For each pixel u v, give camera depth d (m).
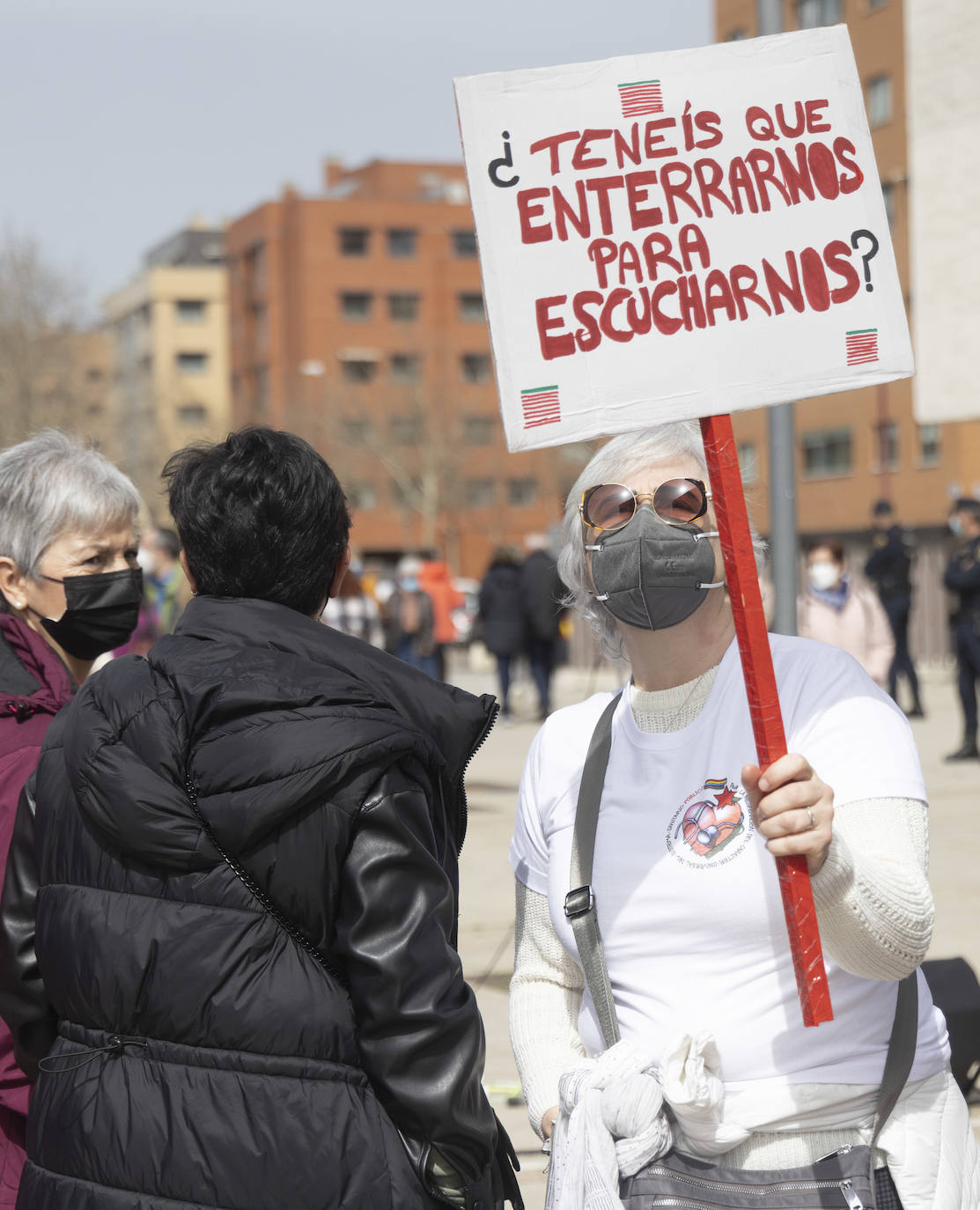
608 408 2.02
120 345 97.81
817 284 2.06
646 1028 2.14
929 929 1.99
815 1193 2.00
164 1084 1.93
